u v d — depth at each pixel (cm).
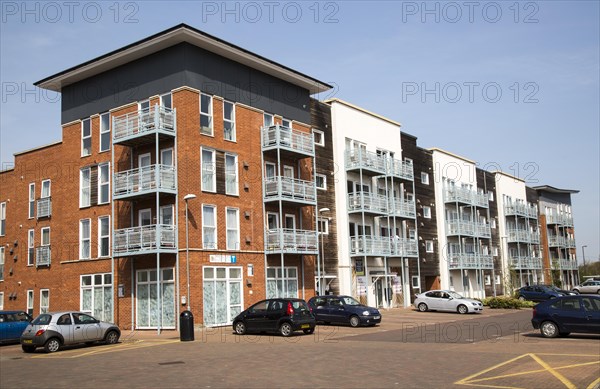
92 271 2844
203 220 2617
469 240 5006
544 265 6594
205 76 2717
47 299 3130
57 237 3125
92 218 2881
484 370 1235
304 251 2991
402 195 4128
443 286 4516
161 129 2552
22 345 1884
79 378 1232
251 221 2842
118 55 2766
